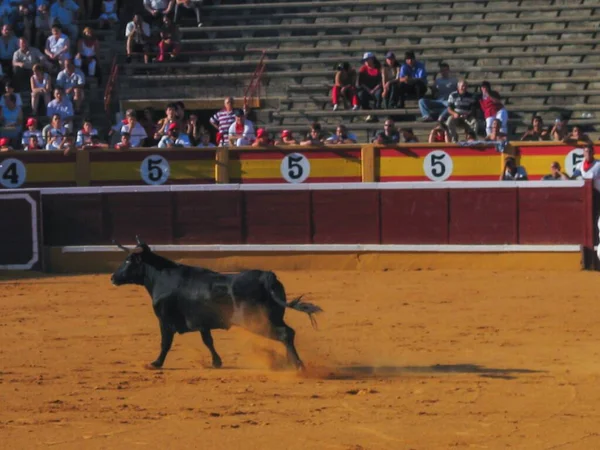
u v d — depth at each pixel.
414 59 26.61
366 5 30.11
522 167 22.09
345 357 11.83
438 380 10.38
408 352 12.18
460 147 23.19
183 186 21.75
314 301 16.72
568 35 28.66
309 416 8.78
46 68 27.14
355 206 21.48
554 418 8.66
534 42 28.33
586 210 20.73
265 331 10.57
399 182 21.44
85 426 8.51
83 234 21.84
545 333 13.49
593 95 26.94
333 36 29.16
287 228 21.62
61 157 23.56
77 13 29.84
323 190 21.55
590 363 11.34
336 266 21.45
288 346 10.54
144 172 23.55
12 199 21.59
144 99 27.86
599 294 17.16
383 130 25.69
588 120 26.22
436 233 21.30
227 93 27.95
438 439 7.99
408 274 20.36
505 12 29.53
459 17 29.67
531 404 9.20
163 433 8.23
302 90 27.81
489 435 8.11
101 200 21.83
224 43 29.28
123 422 8.62
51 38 27.47
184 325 11.00
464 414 8.83
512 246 21.02
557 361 11.48
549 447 7.75
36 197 21.61
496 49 28.55
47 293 18.17
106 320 15.00
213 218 21.75
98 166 23.56
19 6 28.38
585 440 7.95
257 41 29.25
